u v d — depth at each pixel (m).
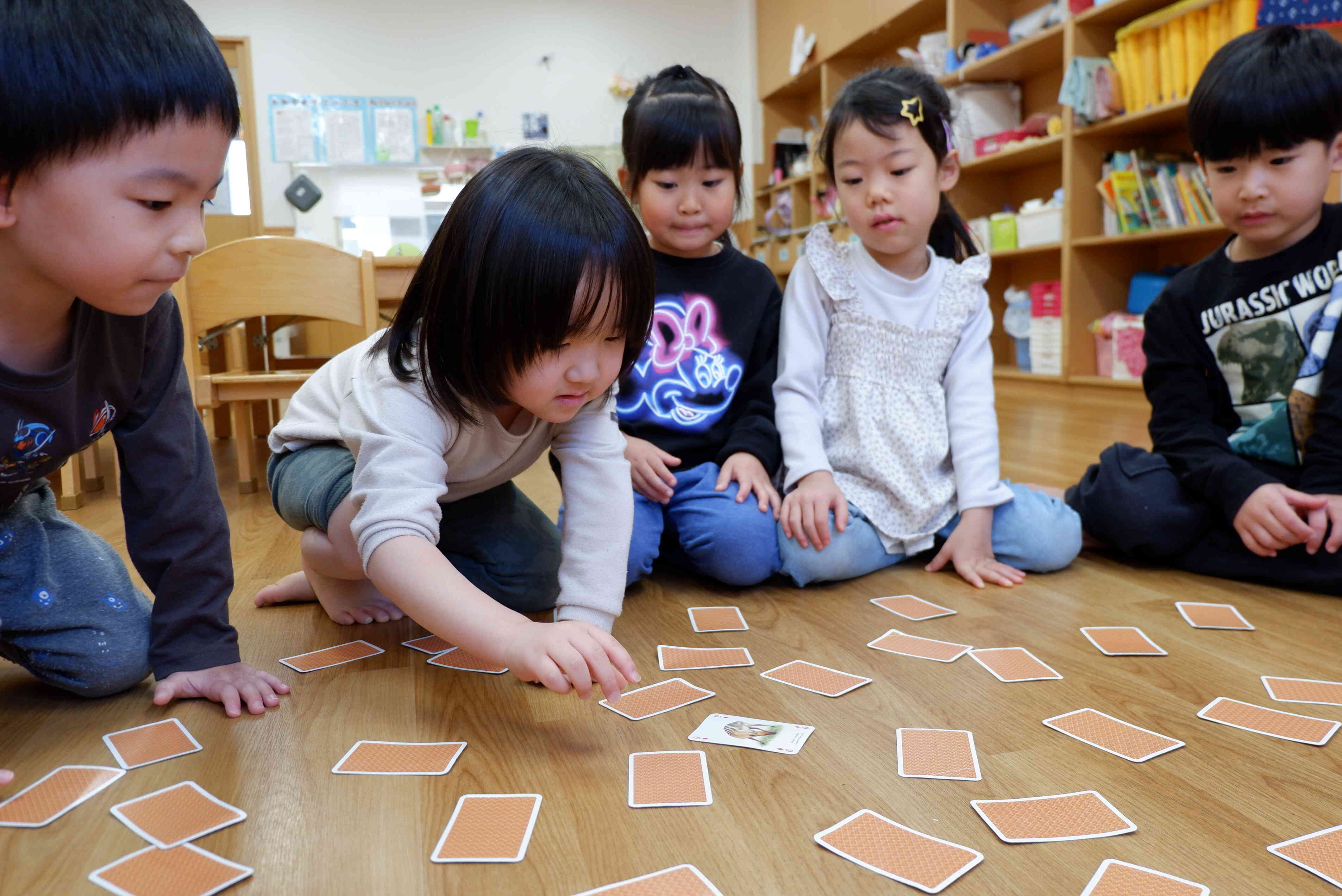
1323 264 1.32
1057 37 3.74
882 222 1.40
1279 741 0.83
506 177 0.83
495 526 1.24
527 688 0.96
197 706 0.91
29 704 0.92
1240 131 1.25
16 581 0.91
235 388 2.21
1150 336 1.52
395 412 0.91
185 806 0.70
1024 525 1.39
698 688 0.95
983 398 1.47
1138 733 0.84
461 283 0.82
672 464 1.42
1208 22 3.06
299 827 0.68
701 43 6.50
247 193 5.97
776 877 0.62
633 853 0.65
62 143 0.64
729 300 1.52
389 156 6.07
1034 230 4.09
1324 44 1.24
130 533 0.93
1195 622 1.15
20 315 0.77
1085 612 1.21
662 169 1.43
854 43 5.19
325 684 0.97
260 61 5.89
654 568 1.49
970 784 0.75
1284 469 1.38
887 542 1.39
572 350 0.82
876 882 0.62
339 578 1.17
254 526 1.85
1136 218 3.54
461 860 0.64
